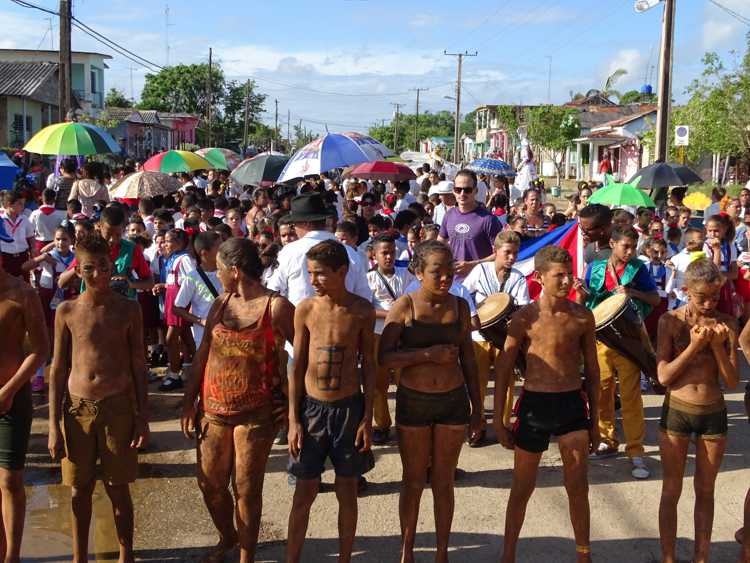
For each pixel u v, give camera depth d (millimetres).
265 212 11695
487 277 6590
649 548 4949
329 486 5809
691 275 4371
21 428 4309
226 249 4348
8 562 4312
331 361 4289
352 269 5793
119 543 4605
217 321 4363
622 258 6125
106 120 39344
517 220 9227
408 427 4453
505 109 55562
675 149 29094
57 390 4348
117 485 4434
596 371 4496
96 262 4273
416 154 45250
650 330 7387
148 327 8461
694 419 4441
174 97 69812
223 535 4676
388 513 5383
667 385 4547
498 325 5684
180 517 5332
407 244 8758
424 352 4336
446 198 12516
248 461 4316
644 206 10922
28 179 18688
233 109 73062
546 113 45500
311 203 5965
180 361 8172
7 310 4238
